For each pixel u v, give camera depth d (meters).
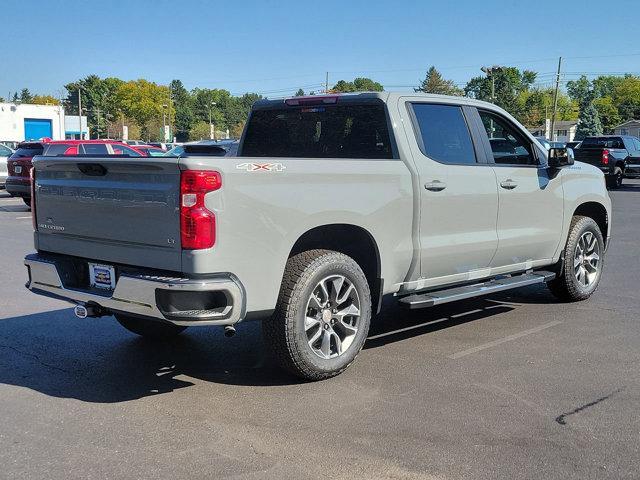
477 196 5.84
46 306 7.29
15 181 18.38
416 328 6.36
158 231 4.27
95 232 4.68
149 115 134.00
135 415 4.27
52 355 5.54
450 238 5.66
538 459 3.64
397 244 5.24
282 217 4.45
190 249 4.12
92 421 4.17
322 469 3.54
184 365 5.29
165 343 5.92
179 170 4.11
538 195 6.54
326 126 5.95
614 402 4.45
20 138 60.00
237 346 5.82
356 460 3.63
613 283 8.47
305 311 4.62
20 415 4.27
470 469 3.53
